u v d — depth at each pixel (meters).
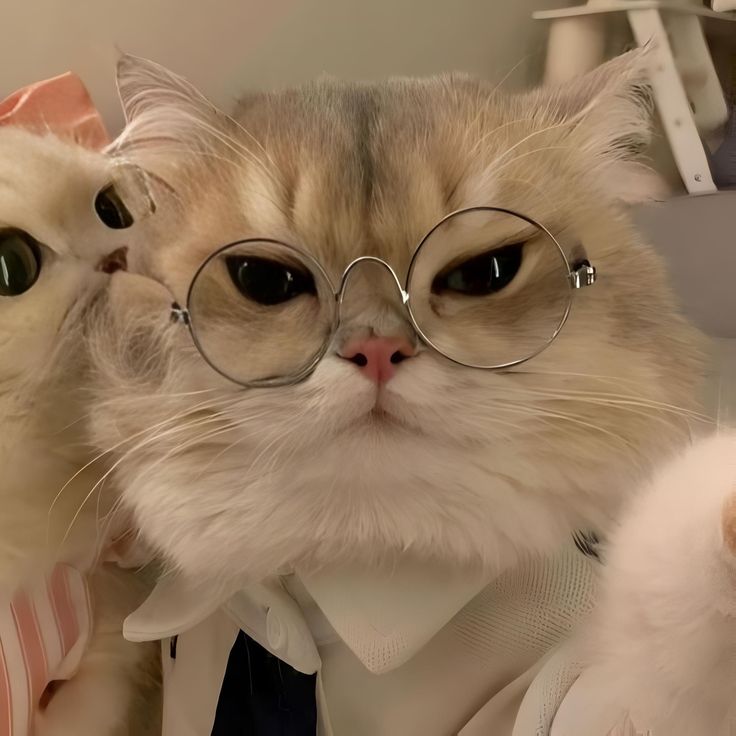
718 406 0.52
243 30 0.96
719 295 0.78
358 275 0.48
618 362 0.51
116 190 0.55
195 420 0.51
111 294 0.55
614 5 1.02
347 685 0.56
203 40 0.95
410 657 0.53
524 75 1.07
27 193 0.52
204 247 0.52
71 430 0.57
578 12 1.04
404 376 0.47
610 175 0.58
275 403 0.48
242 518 0.52
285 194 0.51
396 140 0.52
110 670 0.63
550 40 1.08
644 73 0.58
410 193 0.50
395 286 0.48
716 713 0.38
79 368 0.56
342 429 0.48
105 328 0.55
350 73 1.01
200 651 0.60
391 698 0.55
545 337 0.49
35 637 0.57
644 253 0.57
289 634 0.54
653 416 0.51
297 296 0.49
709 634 0.36
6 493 0.55
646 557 0.39
